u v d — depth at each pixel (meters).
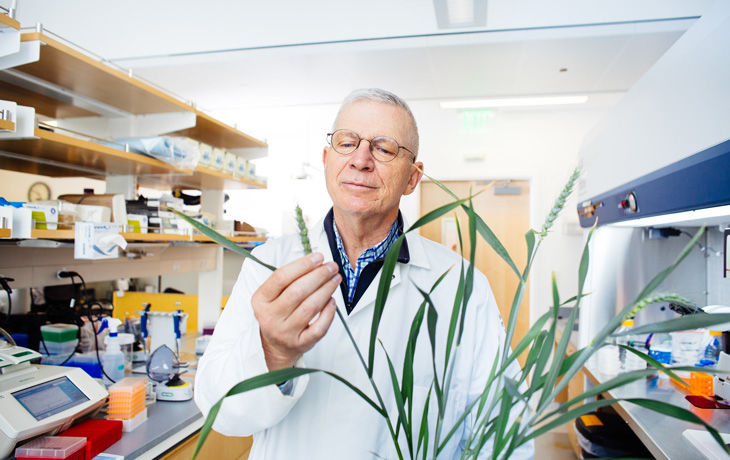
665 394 1.90
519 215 4.55
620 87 3.77
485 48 3.11
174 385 1.74
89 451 1.25
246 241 2.81
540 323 0.63
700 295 2.52
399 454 0.62
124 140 1.92
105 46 3.37
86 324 2.00
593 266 2.66
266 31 3.21
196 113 2.12
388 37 3.10
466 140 4.59
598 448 2.21
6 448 1.15
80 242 1.55
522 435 0.55
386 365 1.05
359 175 0.94
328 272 0.61
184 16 3.23
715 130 1.26
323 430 1.02
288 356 0.70
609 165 2.37
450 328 0.64
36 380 1.32
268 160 5.15
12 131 1.33
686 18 2.73
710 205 1.34
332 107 4.50
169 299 2.97
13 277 1.74
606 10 2.80
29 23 3.21
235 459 1.87
